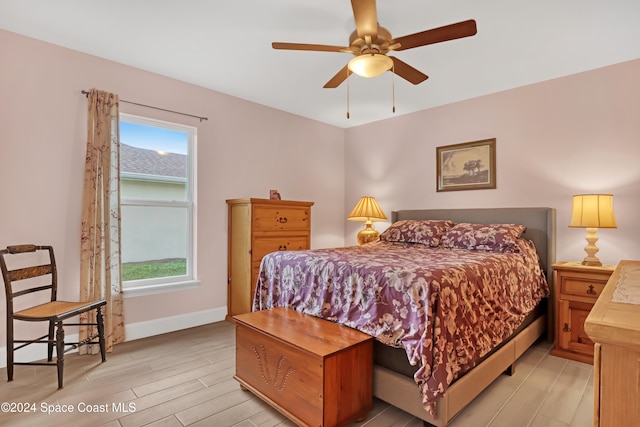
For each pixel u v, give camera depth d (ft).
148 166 10.71
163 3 7.02
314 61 9.62
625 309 2.50
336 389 5.48
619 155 9.53
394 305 5.90
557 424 5.89
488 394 6.90
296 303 7.72
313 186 15.23
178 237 11.32
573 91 10.30
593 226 8.80
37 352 8.50
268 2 6.95
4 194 8.08
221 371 7.89
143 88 10.24
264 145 13.33
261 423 5.91
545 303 10.21
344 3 6.98
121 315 9.59
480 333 6.36
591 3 6.84
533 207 10.93
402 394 5.79
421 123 13.84
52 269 8.33
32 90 8.45
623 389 2.04
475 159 12.30
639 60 9.25
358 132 16.10
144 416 6.08
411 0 6.77
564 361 8.61
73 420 5.94
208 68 10.12
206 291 11.62
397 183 14.64
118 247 9.52
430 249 10.28
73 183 9.05
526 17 7.34
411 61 9.45
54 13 7.41
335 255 8.30
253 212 11.24
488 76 10.49
